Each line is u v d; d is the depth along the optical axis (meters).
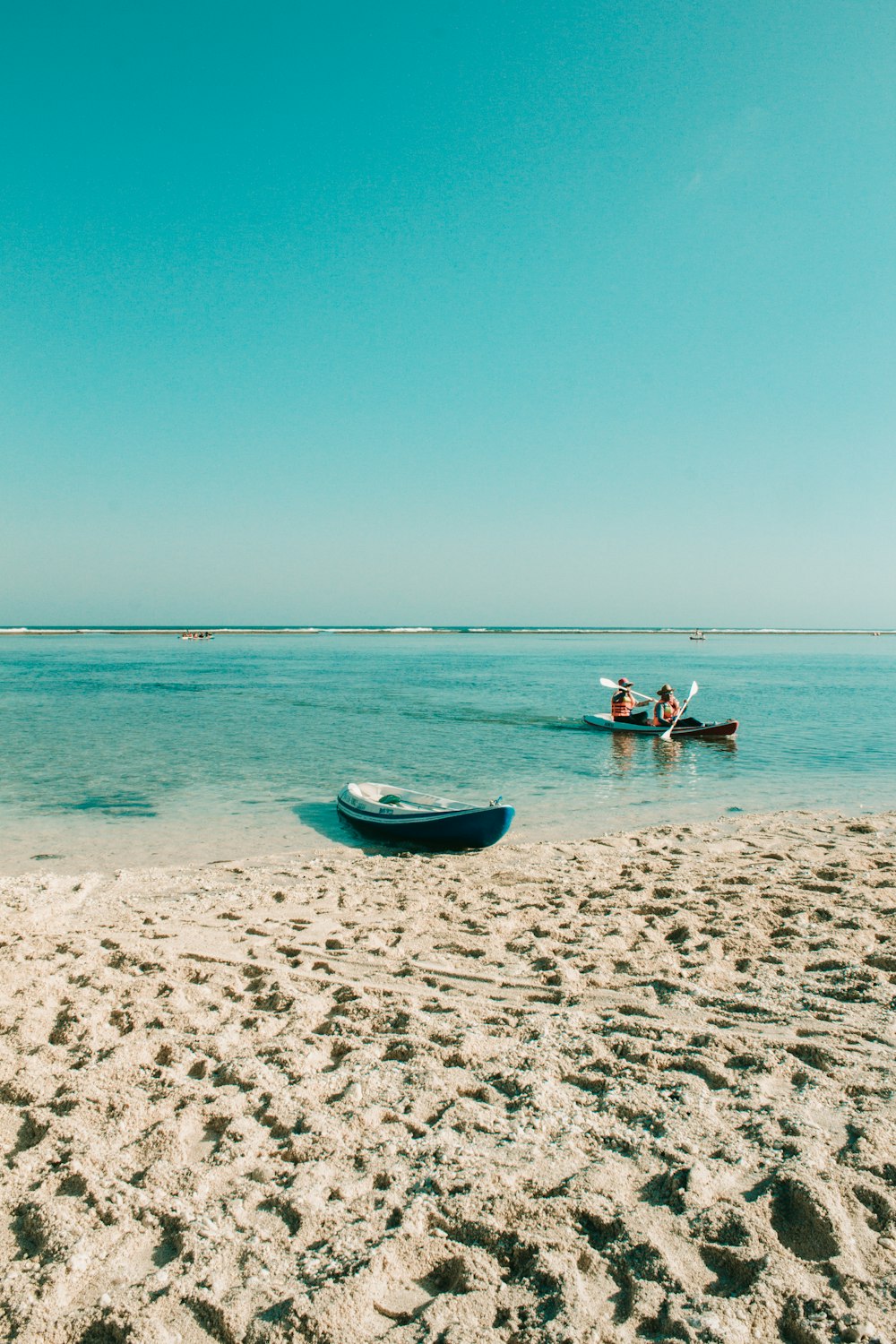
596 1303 3.31
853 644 173.62
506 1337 3.14
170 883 11.09
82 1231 3.80
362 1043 5.73
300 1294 3.36
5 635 186.88
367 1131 4.62
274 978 7.02
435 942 8.11
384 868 11.66
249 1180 4.19
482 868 11.52
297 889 10.45
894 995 6.45
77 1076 5.20
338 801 15.78
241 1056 5.54
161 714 33.81
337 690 47.38
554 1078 5.22
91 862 12.52
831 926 8.29
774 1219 3.78
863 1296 3.28
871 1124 4.53
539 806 16.84
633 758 22.97
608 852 12.51
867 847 12.48
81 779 19.58
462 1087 5.11
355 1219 3.86
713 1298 3.29
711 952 7.58
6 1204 4.03
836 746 25.50
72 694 44.06
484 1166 4.24
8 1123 4.73
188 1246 3.68
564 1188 4.04
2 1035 5.82
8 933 8.58
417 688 48.97
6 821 15.34
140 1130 4.66
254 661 83.19
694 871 10.87
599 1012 6.30
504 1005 6.45
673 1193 3.97
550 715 33.69
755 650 128.00
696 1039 5.71
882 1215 3.78
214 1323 3.24
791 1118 4.63
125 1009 6.25
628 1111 4.77
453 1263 3.56
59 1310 3.33
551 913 9.05
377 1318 3.27
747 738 27.27
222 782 19.17
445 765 21.66
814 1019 6.06
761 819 15.12
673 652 115.44
